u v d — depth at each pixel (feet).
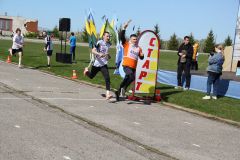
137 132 26.35
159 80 56.34
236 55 77.41
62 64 74.49
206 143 25.18
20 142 21.95
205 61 142.92
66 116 29.45
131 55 37.01
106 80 37.52
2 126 25.02
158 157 21.35
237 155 23.11
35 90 40.45
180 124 30.09
